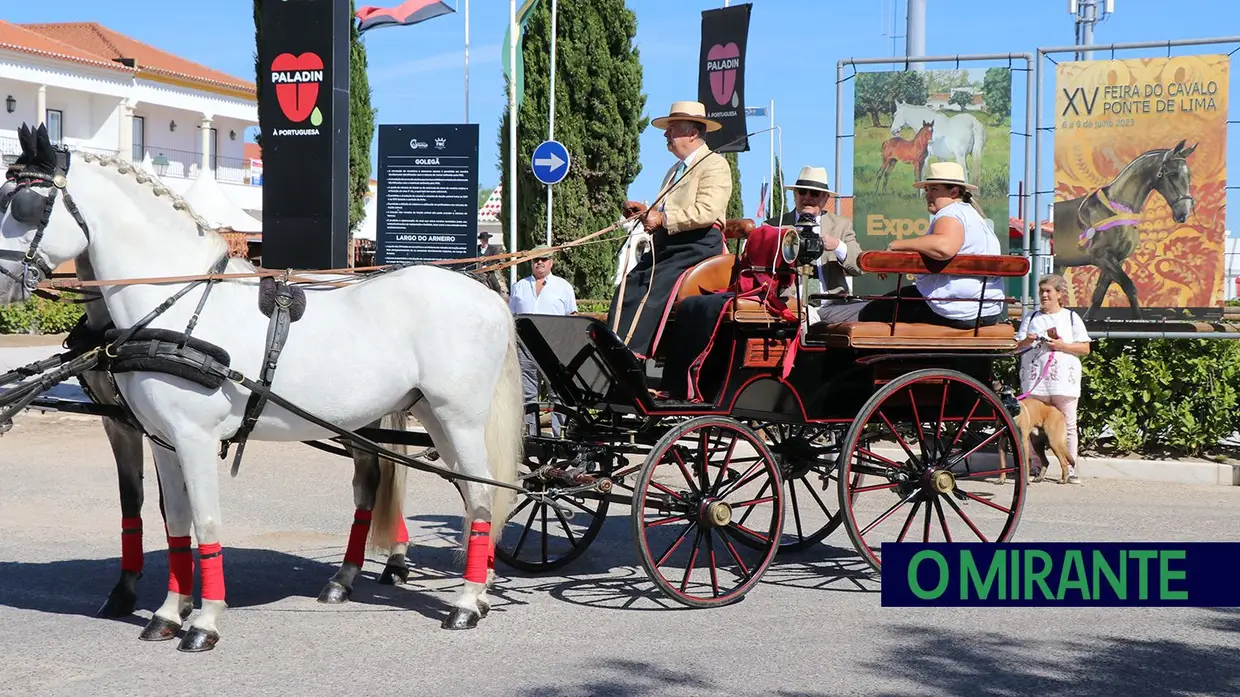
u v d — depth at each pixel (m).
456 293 6.48
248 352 6.01
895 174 13.73
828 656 5.88
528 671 5.60
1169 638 6.21
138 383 5.90
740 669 5.64
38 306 27.25
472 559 6.50
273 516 9.48
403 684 5.39
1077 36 24.31
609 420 7.74
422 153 14.89
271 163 12.88
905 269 7.18
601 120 20.94
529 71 20.72
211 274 6.10
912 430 8.12
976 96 13.40
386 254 15.18
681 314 7.25
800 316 7.29
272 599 6.98
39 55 39.81
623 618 6.62
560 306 12.35
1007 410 7.91
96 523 9.09
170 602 6.16
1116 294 12.78
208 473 5.95
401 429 7.32
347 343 6.21
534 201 20.86
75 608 6.69
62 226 5.90
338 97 12.74
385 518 7.11
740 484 7.13
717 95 15.00
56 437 13.66
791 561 8.25
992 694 5.29
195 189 26.34
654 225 7.46
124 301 5.96
